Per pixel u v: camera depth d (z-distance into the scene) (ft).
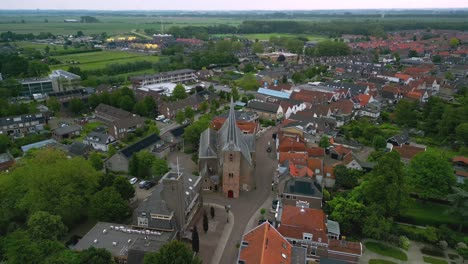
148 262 217.97
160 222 277.03
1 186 302.66
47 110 594.24
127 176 395.14
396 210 302.04
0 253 246.47
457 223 303.48
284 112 592.60
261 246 221.05
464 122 479.82
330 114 565.53
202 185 358.43
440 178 324.19
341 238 282.36
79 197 295.89
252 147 392.68
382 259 267.59
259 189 368.07
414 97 648.38
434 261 266.57
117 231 270.67
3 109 549.54
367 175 365.40
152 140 455.22
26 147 449.89
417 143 485.56
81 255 228.43
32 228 254.68
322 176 360.69
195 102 645.10
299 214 277.03
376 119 585.63
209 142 377.91
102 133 479.82
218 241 286.46
